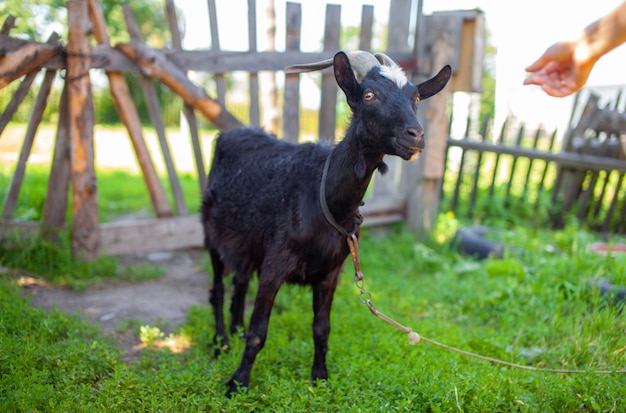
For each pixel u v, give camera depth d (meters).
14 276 5.05
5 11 9.14
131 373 3.32
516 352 4.09
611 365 3.78
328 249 3.41
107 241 5.68
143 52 5.61
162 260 6.29
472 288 5.35
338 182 3.29
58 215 5.51
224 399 3.24
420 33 6.97
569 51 1.95
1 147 12.26
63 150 5.40
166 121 22.88
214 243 4.24
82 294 5.05
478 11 6.69
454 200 8.16
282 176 3.67
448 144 8.02
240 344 4.13
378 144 3.09
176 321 4.70
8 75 4.77
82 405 2.98
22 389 2.99
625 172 7.49
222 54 6.00
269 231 3.62
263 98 9.30
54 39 5.16
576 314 4.52
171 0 5.79
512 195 8.23
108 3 16.84
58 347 3.59
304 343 4.01
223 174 4.26
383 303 5.09
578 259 5.42
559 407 3.30
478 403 3.19
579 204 8.01
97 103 21.94
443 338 4.23
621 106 16.89
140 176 11.45
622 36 1.85
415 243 6.91
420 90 3.46
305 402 3.23
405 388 3.30
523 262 5.79
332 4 6.36
